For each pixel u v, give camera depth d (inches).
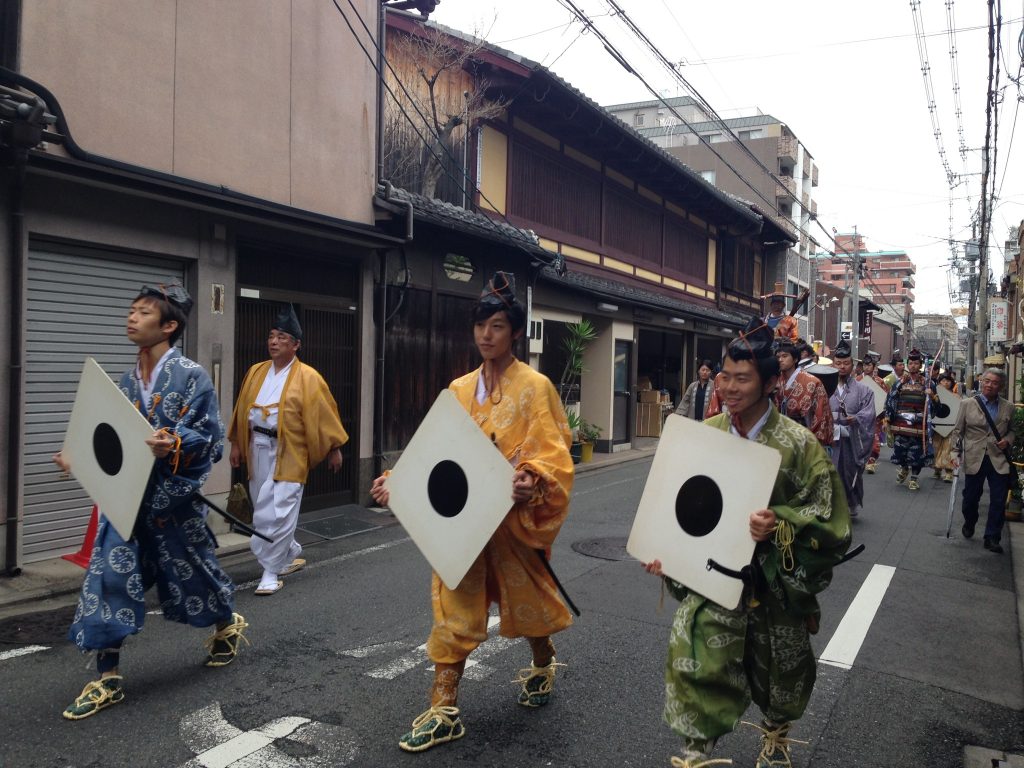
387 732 131.0
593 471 515.5
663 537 106.4
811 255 1865.2
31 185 219.0
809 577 100.2
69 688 147.5
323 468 333.4
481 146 507.8
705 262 917.8
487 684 152.9
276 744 126.0
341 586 223.3
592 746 127.6
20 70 214.5
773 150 1553.9
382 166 366.3
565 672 159.6
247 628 184.5
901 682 161.5
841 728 139.1
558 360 585.6
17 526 216.8
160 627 184.5
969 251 1275.8
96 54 234.7
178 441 134.6
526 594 128.6
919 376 455.8
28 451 226.4
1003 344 954.7
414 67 474.6
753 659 107.3
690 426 107.2
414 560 255.4
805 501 102.3
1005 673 168.1
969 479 303.6
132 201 246.8
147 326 139.9
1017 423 335.9
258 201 283.4
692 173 743.7
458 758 122.3
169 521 143.6
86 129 232.5
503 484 115.0
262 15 293.6
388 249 356.8
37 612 195.5
